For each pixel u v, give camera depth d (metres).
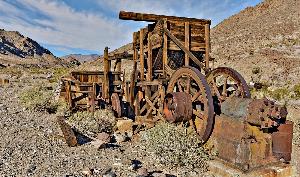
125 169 7.47
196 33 11.70
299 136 10.05
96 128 11.16
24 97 17.72
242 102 7.65
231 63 31.05
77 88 15.16
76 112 14.31
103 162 7.94
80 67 50.38
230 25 57.16
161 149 8.11
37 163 7.54
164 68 11.20
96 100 14.58
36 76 43.38
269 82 23.83
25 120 12.47
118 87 16.00
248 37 43.34
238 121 7.41
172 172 7.57
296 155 8.71
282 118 7.39
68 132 9.66
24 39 180.25
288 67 26.08
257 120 6.97
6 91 24.42
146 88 11.70
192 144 8.22
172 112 9.01
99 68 44.91
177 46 11.55
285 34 40.09
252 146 7.21
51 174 6.87
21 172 6.89
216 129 8.16
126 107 13.94
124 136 10.60
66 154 8.39
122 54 14.88
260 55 31.25
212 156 8.11
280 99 17.25
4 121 11.95
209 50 11.97
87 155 8.42
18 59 104.81
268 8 58.00
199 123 8.90
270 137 7.35
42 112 14.66
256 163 7.25
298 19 45.56
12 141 9.23
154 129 9.20
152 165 7.99
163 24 11.11
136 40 12.85
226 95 9.98
